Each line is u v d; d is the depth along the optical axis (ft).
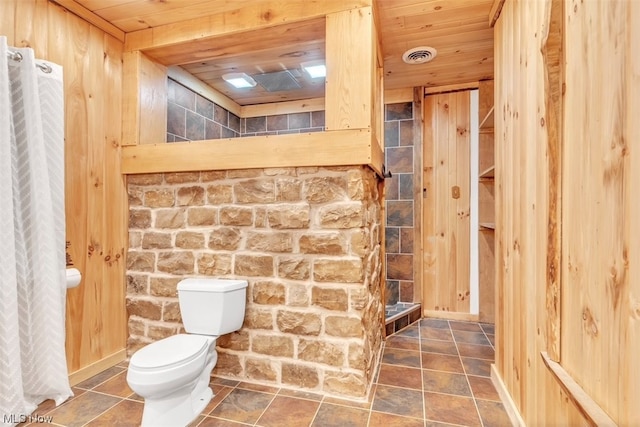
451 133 10.66
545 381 4.26
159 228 7.51
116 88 7.60
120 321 7.64
